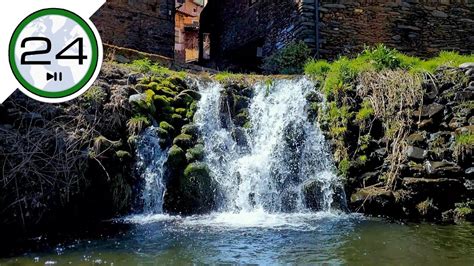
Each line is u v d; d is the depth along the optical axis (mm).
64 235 4836
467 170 5961
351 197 6164
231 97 7152
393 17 10781
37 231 4992
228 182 6289
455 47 11148
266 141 7000
